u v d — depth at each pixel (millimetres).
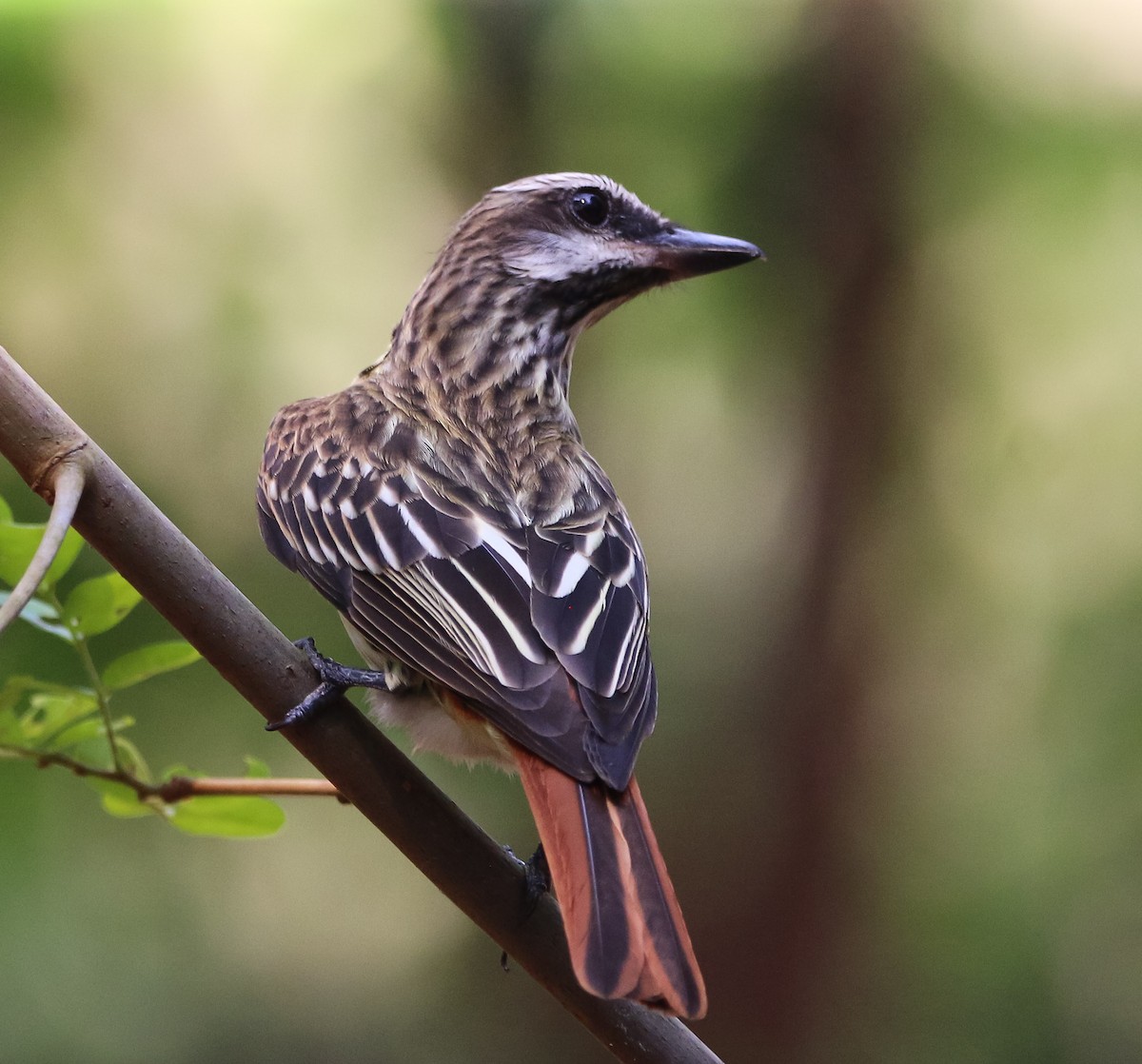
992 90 11320
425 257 11172
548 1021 12492
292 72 11242
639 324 11305
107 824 10680
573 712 4914
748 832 11344
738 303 11297
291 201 11141
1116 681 10844
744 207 11320
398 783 4941
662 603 11633
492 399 6555
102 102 10891
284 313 10750
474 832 4957
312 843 12312
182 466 10336
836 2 11133
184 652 5219
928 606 11352
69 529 4852
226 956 11570
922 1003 10969
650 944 4281
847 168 11242
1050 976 10797
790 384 11477
